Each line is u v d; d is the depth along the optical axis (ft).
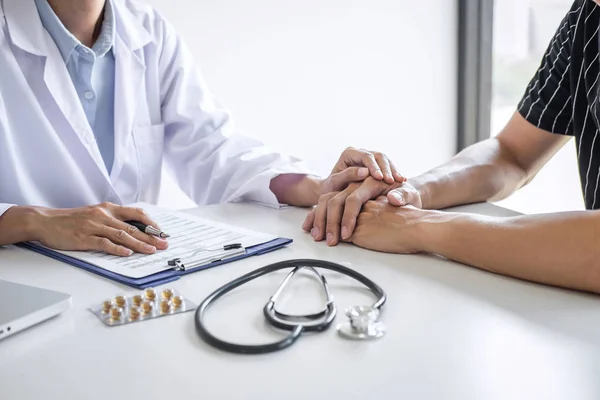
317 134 7.18
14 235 3.17
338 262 2.87
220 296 2.44
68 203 4.34
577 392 1.73
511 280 2.59
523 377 1.82
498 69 8.09
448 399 1.71
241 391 1.79
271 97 6.82
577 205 7.59
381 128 7.61
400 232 2.98
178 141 4.87
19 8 4.17
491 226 2.72
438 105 7.97
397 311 2.30
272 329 2.17
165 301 2.34
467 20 7.78
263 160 4.43
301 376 1.85
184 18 6.22
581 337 2.06
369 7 7.23
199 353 2.01
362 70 7.33
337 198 3.28
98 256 2.97
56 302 2.29
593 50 3.84
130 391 1.81
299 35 6.86
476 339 2.06
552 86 4.20
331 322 2.18
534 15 7.64
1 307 2.26
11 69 4.08
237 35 6.51
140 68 4.60
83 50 4.32
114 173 4.57
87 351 2.05
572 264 2.43
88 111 4.49
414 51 7.64
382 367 1.89
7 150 4.02
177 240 3.17
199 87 4.92
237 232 3.27
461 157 4.18
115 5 4.58
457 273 2.69
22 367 1.96
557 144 4.37
